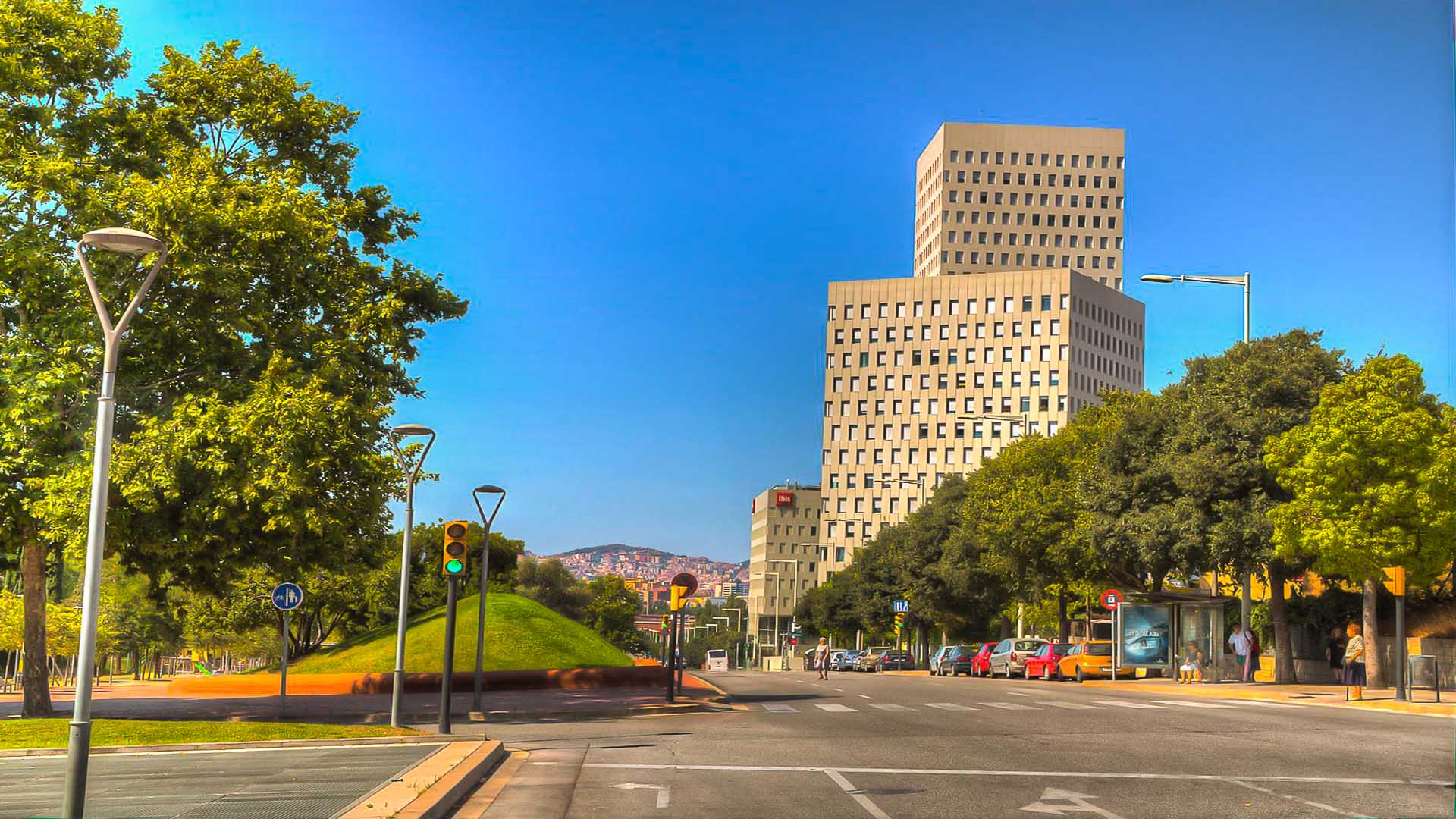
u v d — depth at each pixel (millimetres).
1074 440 54562
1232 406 38875
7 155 25344
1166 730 20516
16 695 41688
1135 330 175750
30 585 26969
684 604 29500
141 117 28422
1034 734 20062
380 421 27344
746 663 173625
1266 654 47875
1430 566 30656
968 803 12203
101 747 18891
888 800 12445
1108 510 42531
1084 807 11883
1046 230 186125
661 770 15438
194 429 23625
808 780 14164
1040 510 50844
